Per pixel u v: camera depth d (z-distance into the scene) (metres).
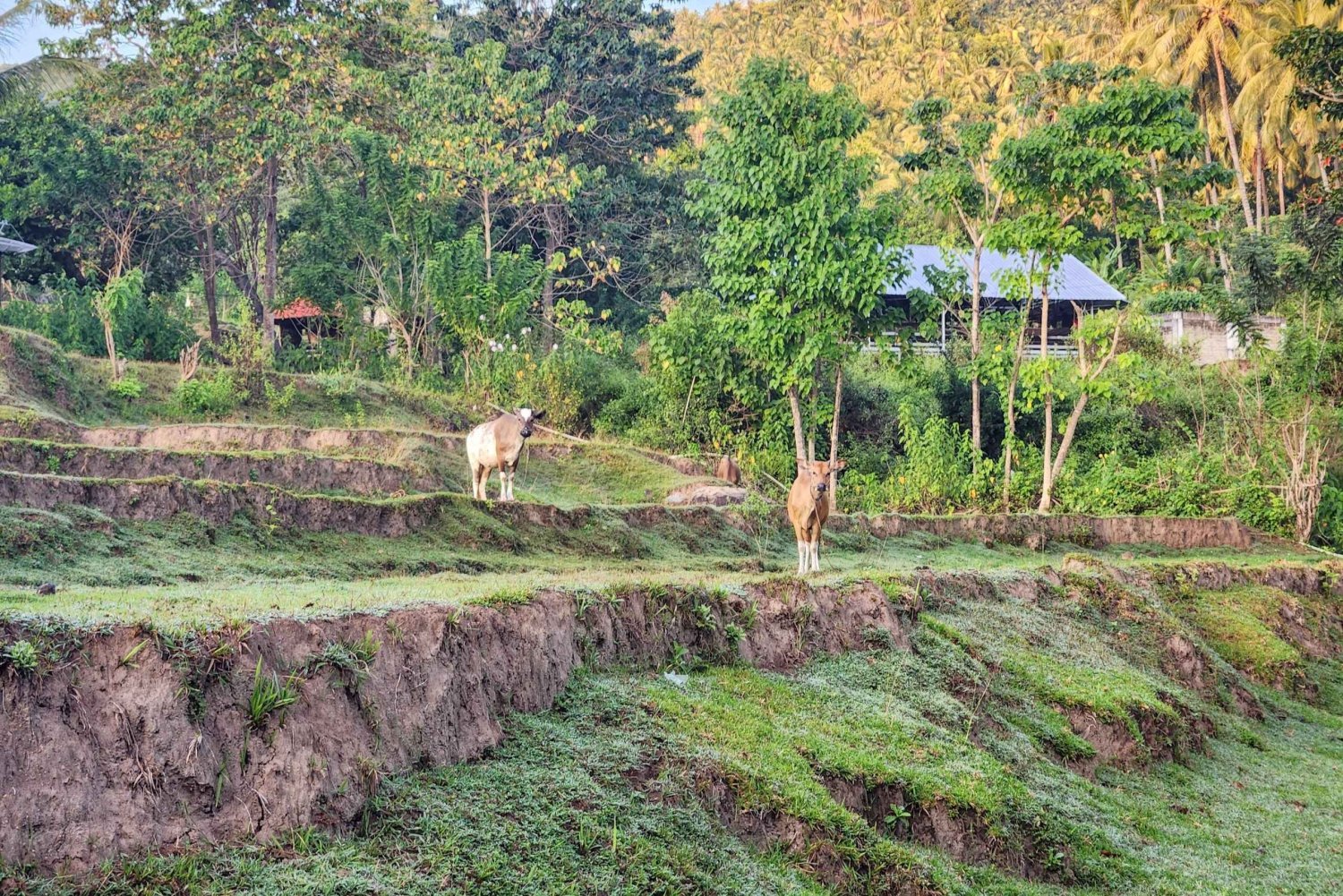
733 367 37.69
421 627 9.95
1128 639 21.98
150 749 7.80
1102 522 33.06
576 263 53.06
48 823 7.30
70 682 7.72
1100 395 35.16
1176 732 18.69
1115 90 34.09
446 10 56.81
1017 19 114.69
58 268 44.38
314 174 44.72
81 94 43.78
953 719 15.01
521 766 9.97
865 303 33.50
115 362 32.50
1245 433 37.72
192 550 17.09
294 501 19.23
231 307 55.88
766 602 15.28
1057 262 35.25
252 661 8.54
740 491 29.72
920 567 20.09
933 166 37.75
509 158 45.03
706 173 36.12
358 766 8.73
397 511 20.38
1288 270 36.09
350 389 35.41
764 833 10.89
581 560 21.66
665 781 10.55
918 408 40.31
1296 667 24.69
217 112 42.19
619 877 9.12
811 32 116.81
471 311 39.06
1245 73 55.56
